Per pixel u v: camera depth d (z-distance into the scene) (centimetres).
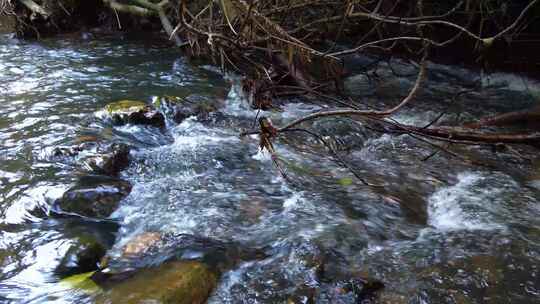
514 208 483
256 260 388
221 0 652
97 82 832
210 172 539
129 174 525
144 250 391
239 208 466
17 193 457
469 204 488
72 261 370
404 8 1065
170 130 645
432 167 578
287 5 802
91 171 506
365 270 381
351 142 641
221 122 683
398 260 394
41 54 1024
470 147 636
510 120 694
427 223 461
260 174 542
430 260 393
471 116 768
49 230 410
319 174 550
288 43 687
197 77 887
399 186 529
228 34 790
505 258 396
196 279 344
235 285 356
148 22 1278
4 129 602
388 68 1048
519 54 1016
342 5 838
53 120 633
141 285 332
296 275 368
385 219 462
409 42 1107
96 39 1188
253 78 799
